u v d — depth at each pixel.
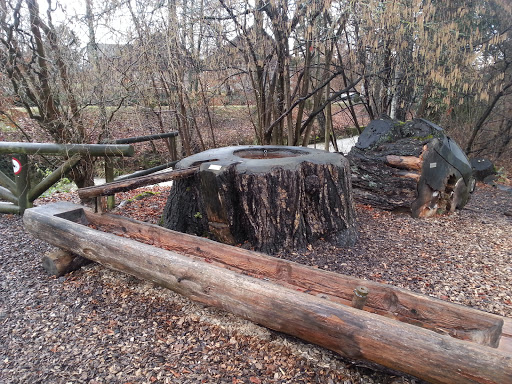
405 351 1.59
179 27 5.39
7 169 6.59
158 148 9.18
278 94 6.11
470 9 6.38
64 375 1.97
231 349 2.19
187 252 3.08
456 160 4.84
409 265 3.32
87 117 5.17
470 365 1.45
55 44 4.43
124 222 3.36
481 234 4.23
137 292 2.81
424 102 6.83
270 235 3.39
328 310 1.79
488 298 2.76
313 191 3.52
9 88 4.36
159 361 2.08
